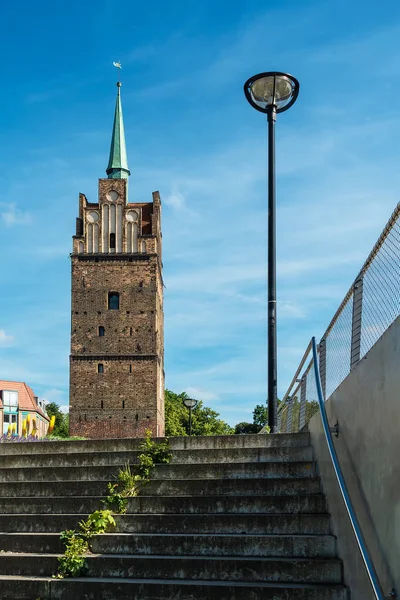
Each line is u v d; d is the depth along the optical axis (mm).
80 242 80500
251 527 8172
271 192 13680
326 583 7234
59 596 7566
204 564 7598
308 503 8383
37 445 10930
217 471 9438
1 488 9656
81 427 76938
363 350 7055
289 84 13820
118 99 90000
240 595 7152
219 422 111375
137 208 81312
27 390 115312
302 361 11398
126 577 7750
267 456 9750
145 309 79375
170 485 9188
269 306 13320
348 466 6973
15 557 8086
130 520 8539
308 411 11195
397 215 5559
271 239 13547
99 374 77938
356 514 6516
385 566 5355
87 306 79438
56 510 9094
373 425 5855
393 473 5211
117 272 80125
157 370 78562
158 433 79000
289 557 7688
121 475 9281
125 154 87562
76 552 8023
